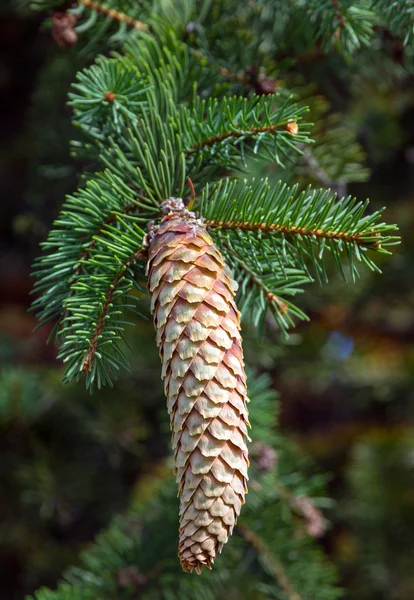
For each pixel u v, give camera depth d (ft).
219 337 1.74
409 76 2.60
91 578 2.25
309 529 2.29
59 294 1.90
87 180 1.94
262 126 1.87
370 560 3.05
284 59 2.29
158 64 2.10
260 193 1.86
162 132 1.92
